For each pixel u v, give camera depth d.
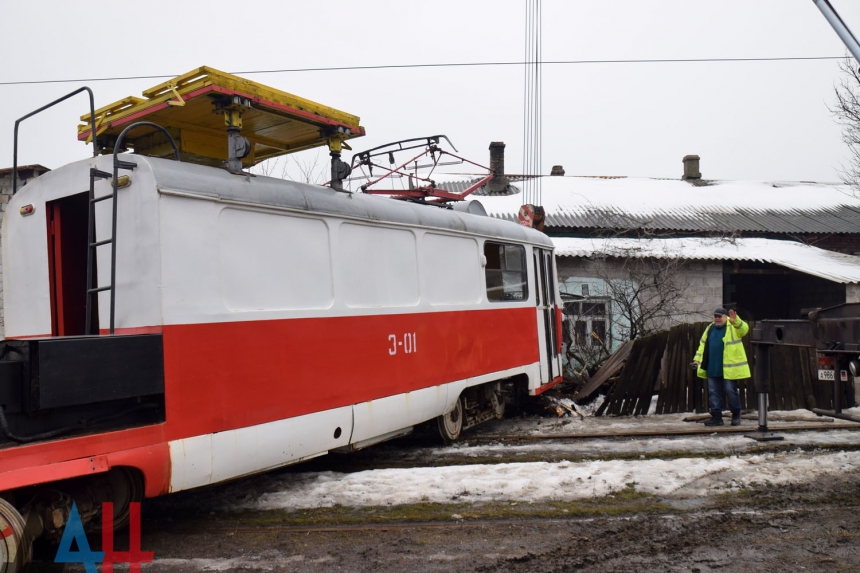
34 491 4.09
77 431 3.96
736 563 4.12
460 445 7.82
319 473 6.38
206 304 4.65
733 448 7.38
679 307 15.34
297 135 6.20
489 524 4.89
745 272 16.16
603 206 19.45
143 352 4.22
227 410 4.73
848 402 10.27
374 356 6.20
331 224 5.85
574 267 14.84
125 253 4.55
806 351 10.30
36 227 5.38
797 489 5.68
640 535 4.62
